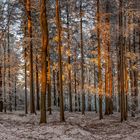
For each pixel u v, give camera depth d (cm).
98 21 2559
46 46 2025
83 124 2206
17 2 3019
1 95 3419
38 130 1716
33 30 2920
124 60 2711
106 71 3022
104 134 1864
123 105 2481
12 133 1584
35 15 3016
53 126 1861
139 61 2991
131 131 1988
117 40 3031
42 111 2016
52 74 4319
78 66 3619
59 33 2180
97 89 2864
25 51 2947
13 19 3350
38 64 3278
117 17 2870
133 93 2950
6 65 3500
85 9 3019
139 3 2678
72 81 3909
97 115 3009
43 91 2012
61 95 2128
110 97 3197
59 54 2156
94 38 3128
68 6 3134
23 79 4425
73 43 3350
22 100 5288
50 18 2978
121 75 2480
